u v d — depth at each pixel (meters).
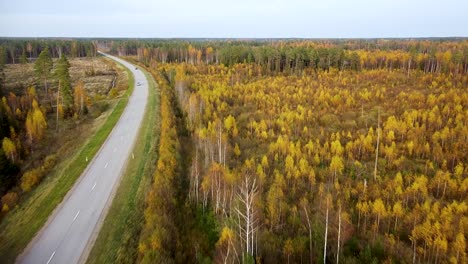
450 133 75.31
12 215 42.00
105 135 66.44
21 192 47.81
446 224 44.16
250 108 99.81
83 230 37.38
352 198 55.31
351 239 42.38
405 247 43.06
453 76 131.88
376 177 61.88
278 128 84.50
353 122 88.44
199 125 72.62
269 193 49.53
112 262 32.59
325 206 46.47
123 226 37.69
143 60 193.38
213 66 157.88
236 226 40.38
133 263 32.25
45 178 50.75
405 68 154.25
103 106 91.94
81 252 34.16
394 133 79.50
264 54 161.00
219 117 87.19
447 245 41.75
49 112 92.50
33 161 60.75
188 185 51.31
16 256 33.91
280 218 46.12
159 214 37.22
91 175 49.53
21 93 116.00
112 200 42.88
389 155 69.06
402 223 47.91
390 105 99.50
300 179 59.59
